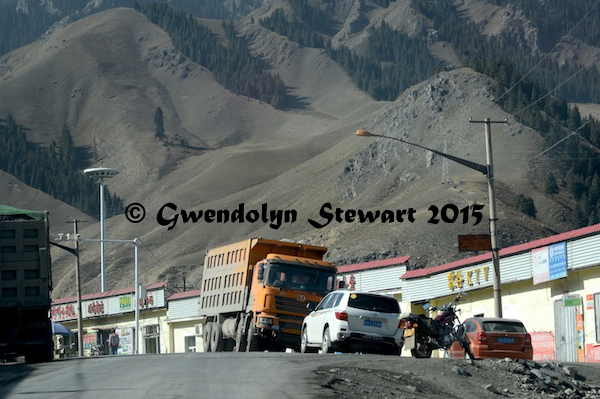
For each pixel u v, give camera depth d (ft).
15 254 122.62
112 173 451.12
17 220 123.34
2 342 122.72
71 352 328.08
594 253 161.79
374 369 88.07
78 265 263.49
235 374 82.23
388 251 583.99
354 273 249.96
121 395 66.49
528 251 183.32
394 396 73.41
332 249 643.45
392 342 115.55
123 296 351.05
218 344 173.47
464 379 87.25
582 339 166.30
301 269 148.56
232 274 167.43
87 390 71.56
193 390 68.64
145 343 346.13
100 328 367.66
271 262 147.64
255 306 149.48
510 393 83.56
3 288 121.70
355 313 115.14
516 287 189.98
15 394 72.18
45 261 123.44
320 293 147.95
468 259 209.87
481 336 121.08
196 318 314.35
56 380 84.28
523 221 609.01
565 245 169.58
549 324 177.99
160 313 337.52
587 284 166.09
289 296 146.30
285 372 83.10
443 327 110.11
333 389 72.33
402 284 234.38
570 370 97.91
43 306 123.13
